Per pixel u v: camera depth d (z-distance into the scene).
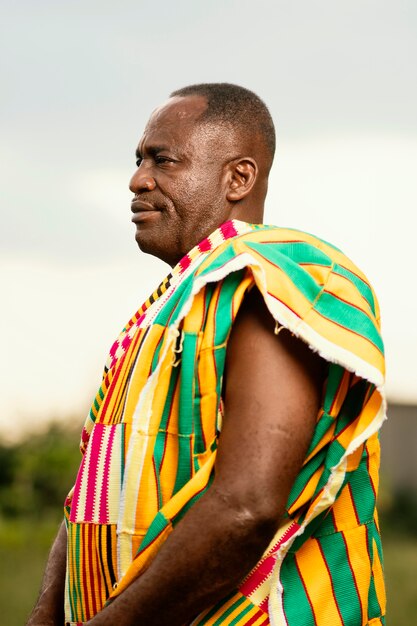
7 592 11.41
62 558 3.12
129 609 2.41
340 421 2.53
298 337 2.45
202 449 2.54
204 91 3.10
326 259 2.62
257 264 2.49
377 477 2.75
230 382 2.52
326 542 2.62
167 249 3.03
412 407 22.08
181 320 2.54
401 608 10.19
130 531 2.56
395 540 18.70
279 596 2.52
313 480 2.53
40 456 20.00
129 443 2.57
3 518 19.05
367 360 2.46
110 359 2.97
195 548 2.37
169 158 3.01
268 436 2.43
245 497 2.38
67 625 2.79
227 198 3.03
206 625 2.52
